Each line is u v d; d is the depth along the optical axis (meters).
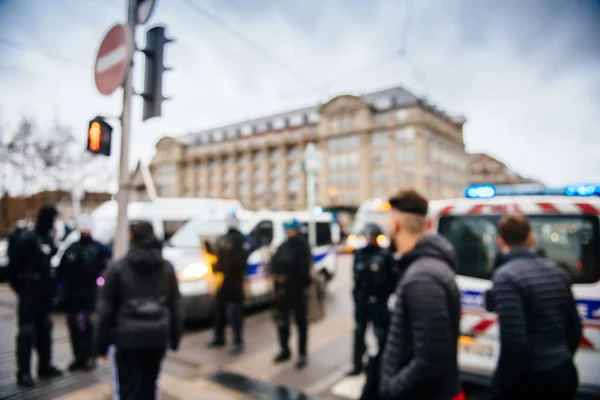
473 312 3.17
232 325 5.05
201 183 79.75
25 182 23.17
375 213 13.59
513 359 1.91
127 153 3.34
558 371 1.94
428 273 1.51
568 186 3.25
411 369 1.43
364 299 4.05
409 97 56.59
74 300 4.40
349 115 58.22
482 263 3.23
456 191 61.25
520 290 1.98
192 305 5.93
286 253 4.54
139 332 2.66
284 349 4.68
